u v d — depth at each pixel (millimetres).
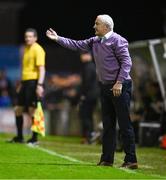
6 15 60875
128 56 22484
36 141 31688
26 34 31109
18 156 25906
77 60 50688
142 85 36844
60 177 20297
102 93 23078
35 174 20828
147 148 33344
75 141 37531
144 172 22531
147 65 36250
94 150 30578
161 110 35281
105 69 22672
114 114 23172
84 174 20922
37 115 30609
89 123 35938
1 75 48438
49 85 46188
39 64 30844
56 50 50875
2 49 51219
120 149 30109
